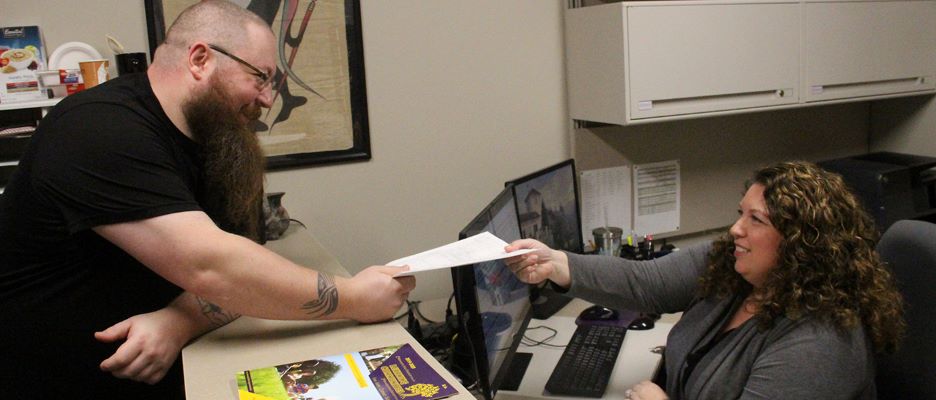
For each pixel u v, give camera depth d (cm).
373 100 228
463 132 240
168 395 133
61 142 111
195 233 109
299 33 215
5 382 121
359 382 98
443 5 231
